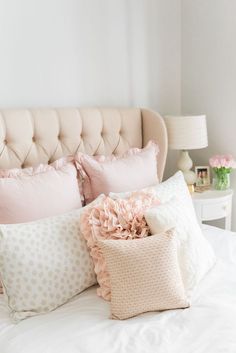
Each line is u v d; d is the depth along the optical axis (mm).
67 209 1696
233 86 2611
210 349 1120
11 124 1853
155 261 1354
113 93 2531
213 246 1873
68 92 2283
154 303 1336
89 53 2355
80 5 2264
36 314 1381
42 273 1395
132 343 1173
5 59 1993
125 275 1345
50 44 2162
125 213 1540
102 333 1236
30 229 1448
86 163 1930
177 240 1498
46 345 1180
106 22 2414
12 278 1372
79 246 1511
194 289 1457
